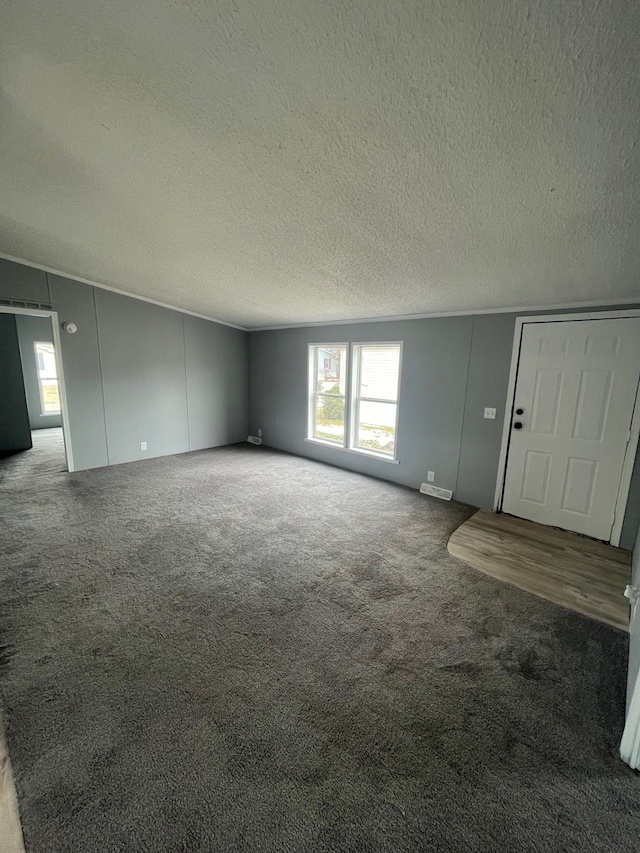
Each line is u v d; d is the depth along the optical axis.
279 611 2.12
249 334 6.34
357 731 1.42
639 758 1.28
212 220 2.43
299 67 1.19
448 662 1.78
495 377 3.51
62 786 1.21
